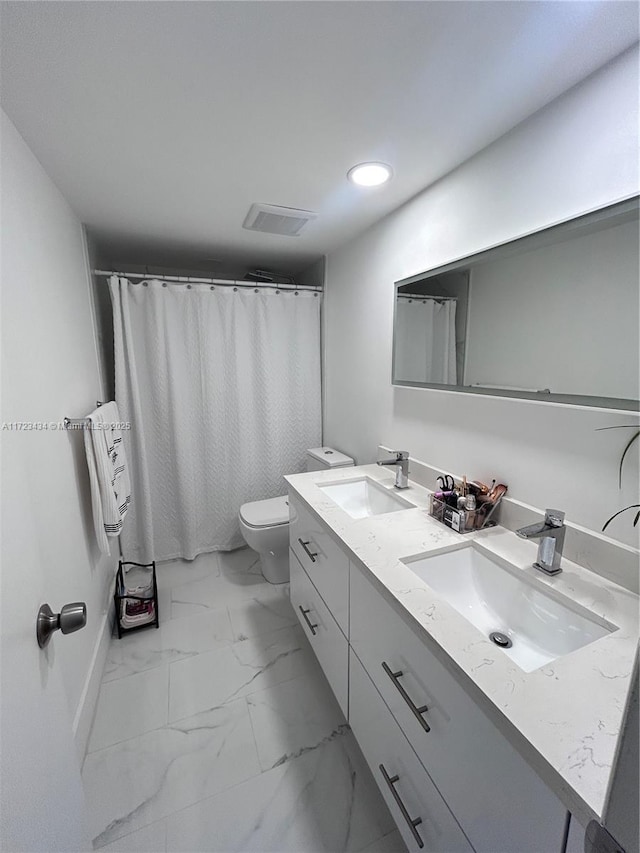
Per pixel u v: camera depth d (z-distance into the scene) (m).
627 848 0.33
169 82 0.92
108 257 2.50
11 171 1.06
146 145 1.19
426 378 1.54
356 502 1.79
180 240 2.15
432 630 0.79
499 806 0.64
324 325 2.57
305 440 2.69
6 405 0.92
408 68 0.88
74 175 1.37
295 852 1.04
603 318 0.90
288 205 1.66
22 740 0.54
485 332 1.24
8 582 0.56
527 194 1.09
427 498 1.51
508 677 0.67
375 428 2.02
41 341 1.21
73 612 0.68
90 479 1.50
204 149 1.22
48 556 1.14
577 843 0.51
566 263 0.98
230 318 2.41
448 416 1.47
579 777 0.51
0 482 0.56
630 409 0.86
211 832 1.08
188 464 2.43
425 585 0.94
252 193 1.54
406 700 0.89
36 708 0.60
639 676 0.31
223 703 1.49
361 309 2.07
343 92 0.97
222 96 0.98
